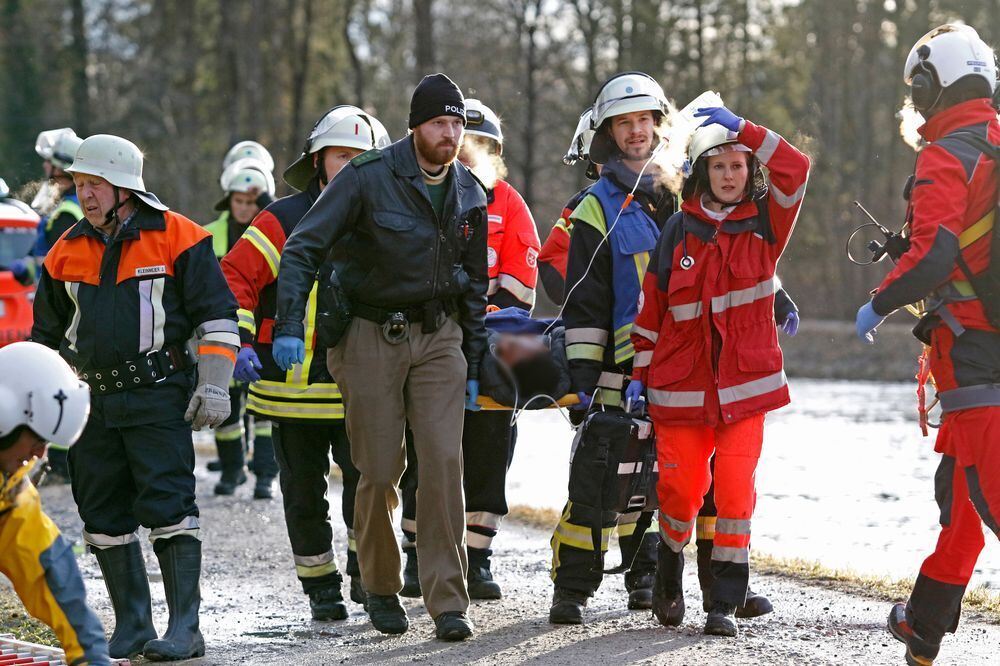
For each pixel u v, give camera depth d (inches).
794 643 458.6
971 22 4106.8
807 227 4375.0
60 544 312.8
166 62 3927.2
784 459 1295.5
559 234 575.5
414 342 471.2
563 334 506.3
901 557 718.5
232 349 461.4
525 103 3474.4
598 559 494.6
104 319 454.0
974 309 387.5
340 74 4074.8
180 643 453.7
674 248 467.2
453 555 475.5
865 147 4446.4
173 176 3759.8
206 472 1062.4
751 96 4101.9
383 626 491.2
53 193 927.0
